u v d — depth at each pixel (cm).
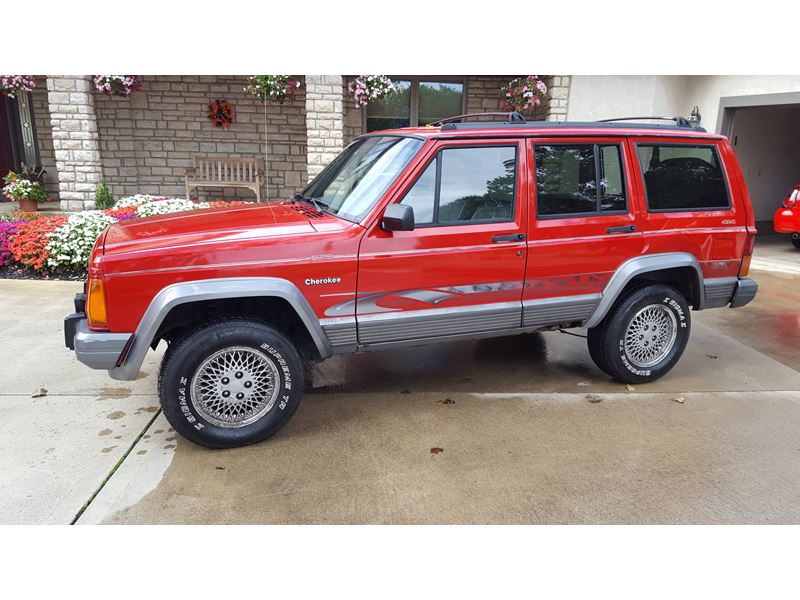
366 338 382
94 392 431
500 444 371
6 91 1118
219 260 341
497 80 1212
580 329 614
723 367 508
